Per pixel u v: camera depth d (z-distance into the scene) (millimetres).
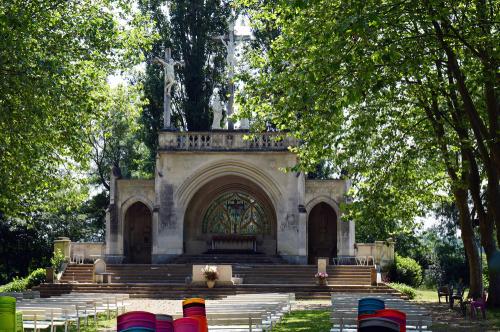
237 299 23984
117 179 46406
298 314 26578
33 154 24703
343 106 21391
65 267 41250
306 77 21469
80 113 25625
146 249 48281
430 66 26484
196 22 53781
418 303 33062
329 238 47875
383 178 27703
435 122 26906
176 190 45219
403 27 21484
